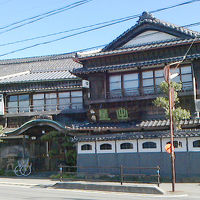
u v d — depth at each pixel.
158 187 15.40
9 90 30.53
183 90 21.84
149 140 20.58
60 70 35.19
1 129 27.86
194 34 22.44
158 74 23.36
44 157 28.17
